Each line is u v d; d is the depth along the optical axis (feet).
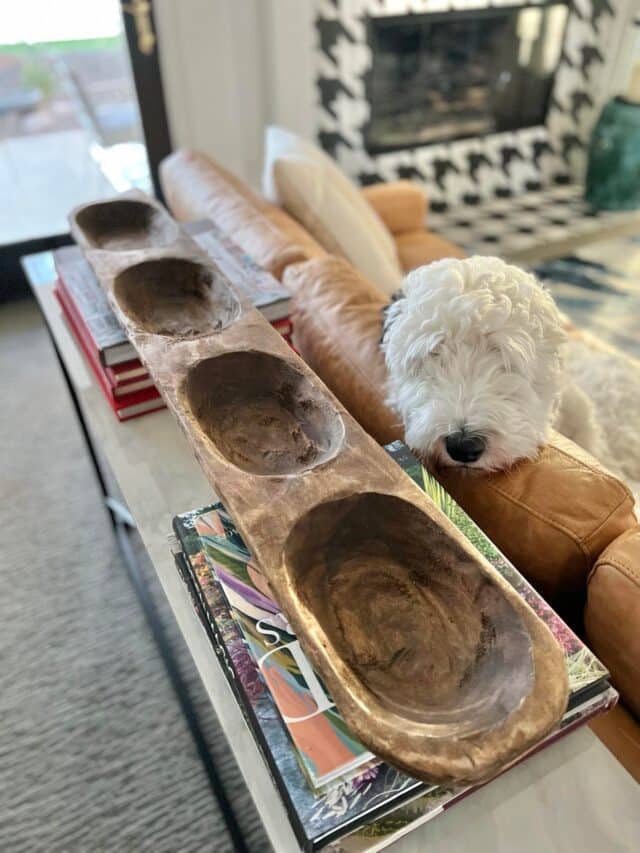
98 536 5.37
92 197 9.16
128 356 3.13
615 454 4.17
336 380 3.34
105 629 4.69
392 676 1.90
